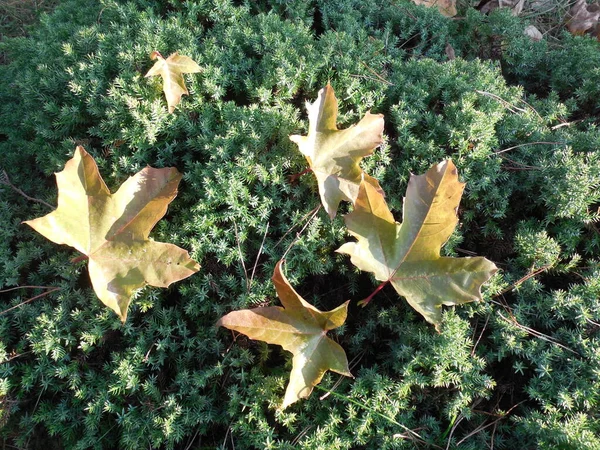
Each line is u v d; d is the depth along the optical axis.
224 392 0.36
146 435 0.35
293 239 0.38
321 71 0.45
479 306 0.37
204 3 0.50
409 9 0.57
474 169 0.41
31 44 0.52
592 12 0.64
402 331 0.37
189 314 0.38
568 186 0.37
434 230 0.34
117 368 0.35
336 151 0.37
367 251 0.35
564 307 0.36
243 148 0.38
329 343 0.33
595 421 0.32
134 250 0.35
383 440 0.33
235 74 0.44
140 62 0.43
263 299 0.36
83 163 0.35
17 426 0.39
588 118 0.48
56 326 0.37
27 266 0.42
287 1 0.53
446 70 0.46
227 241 0.38
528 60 0.54
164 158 0.40
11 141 0.50
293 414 0.34
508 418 0.35
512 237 0.41
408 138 0.41
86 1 0.58
